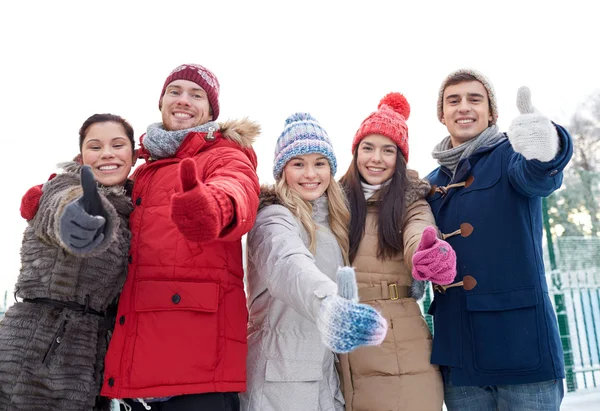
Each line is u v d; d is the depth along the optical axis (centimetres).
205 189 130
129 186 231
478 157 251
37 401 175
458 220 242
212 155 202
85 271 189
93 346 188
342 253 240
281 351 202
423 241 189
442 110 280
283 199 225
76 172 205
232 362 189
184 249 192
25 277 191
